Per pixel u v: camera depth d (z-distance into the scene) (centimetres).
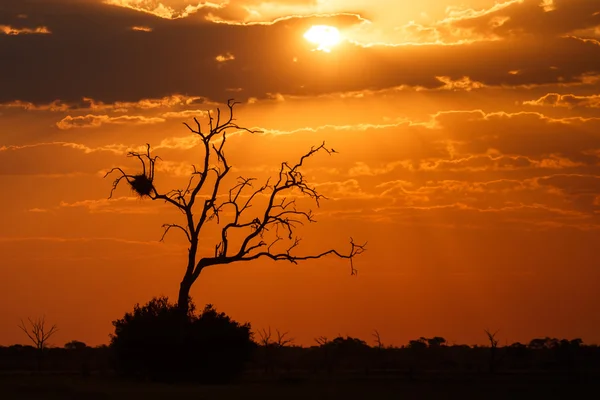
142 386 17412
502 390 18238
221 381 19362
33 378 19912
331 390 17325
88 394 15312
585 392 17900
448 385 19938
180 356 19075
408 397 16062
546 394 17225
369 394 16600
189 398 14925
